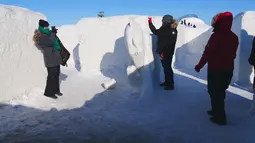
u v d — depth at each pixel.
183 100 5.52
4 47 5.33
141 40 5.71
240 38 6.44
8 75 5.42
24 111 5.07
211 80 4.29
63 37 9.99
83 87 6.84
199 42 8.55
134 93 6.14
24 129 4.29
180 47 8.98
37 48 6.41
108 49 8.43
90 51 8.40
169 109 5.09
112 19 8.68
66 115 4.93
